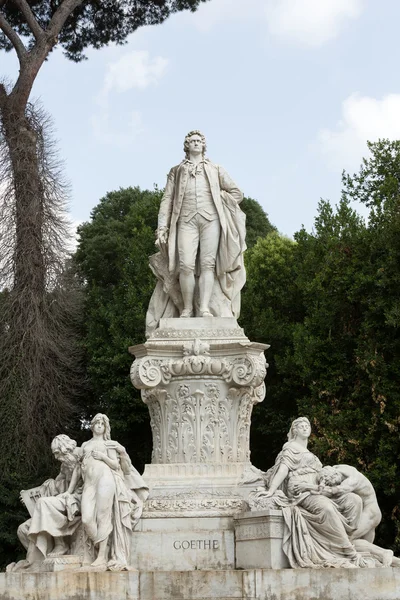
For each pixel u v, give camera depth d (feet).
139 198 104.17
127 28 76.74
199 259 41.04
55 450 36.17
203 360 38.55
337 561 33.17
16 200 69.36
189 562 35.32
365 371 61.82
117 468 35.68
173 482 37.60
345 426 60.70
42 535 34.58
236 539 35.09
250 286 80.23
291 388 68.28
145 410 72.64
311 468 35.81
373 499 35.42
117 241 89.04
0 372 67.87
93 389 74.74
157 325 41.24
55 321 70.54
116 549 34.32
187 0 75.87
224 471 38.01
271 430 68.49
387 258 62.23
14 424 66.59
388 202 69.31
